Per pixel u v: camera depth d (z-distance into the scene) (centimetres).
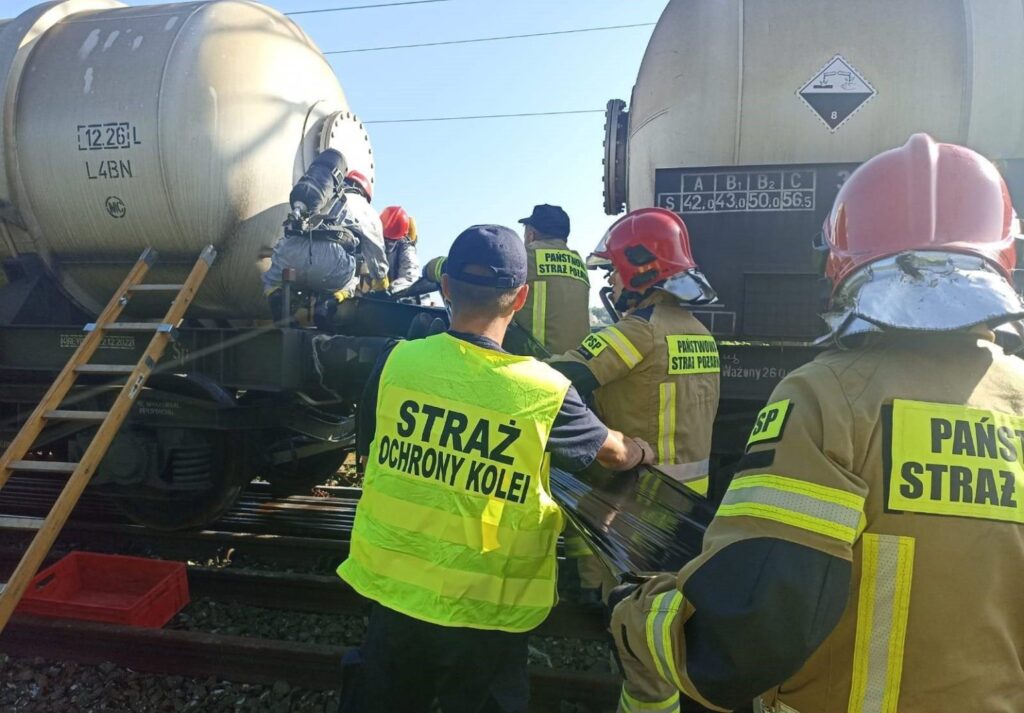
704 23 395
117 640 361
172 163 442
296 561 491
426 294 524
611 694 323
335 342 441
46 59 471
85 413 391
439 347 201
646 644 129
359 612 416
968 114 367
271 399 486
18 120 462
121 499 512
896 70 369
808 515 109
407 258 721
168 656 357
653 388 271
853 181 136
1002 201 127
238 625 405
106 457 474
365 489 206
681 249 284
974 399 116
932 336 121
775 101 381
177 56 446
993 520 110
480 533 188
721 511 121
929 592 110
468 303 203
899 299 116
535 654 370
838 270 135
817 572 106
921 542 111
